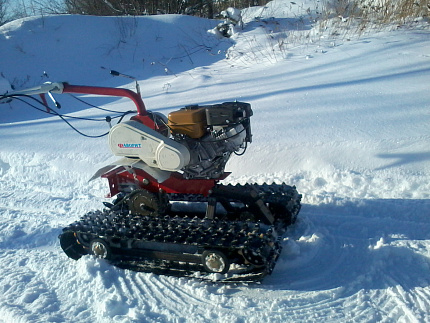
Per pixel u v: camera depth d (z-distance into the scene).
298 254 4.23
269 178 5.95
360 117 6.50
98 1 20.61
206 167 4.38
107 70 13.54
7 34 14.31
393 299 3.48
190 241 3.91
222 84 9.42
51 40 14.34
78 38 14.55
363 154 5.79
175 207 5.15
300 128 6.55
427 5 10.12
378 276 3.81
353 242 4.38
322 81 8.19
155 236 4.04
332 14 12.26
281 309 3.51
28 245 4.98
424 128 5.88
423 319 3.18
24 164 7.38
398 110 6.47
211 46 13.77
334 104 7.10
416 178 5.33
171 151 4.14
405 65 8.06
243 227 3.99
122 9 19.97
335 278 3.87
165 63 13.29
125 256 4.31
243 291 3.80
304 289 3.76
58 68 13.54
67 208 5.97
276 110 7.32
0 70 13.25
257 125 6.93
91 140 7.61
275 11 15.84
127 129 4.31
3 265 4.51
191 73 11.11
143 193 4.50
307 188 5.68
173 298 3.77
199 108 4.38
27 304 3.79
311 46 10.35
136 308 3.63
